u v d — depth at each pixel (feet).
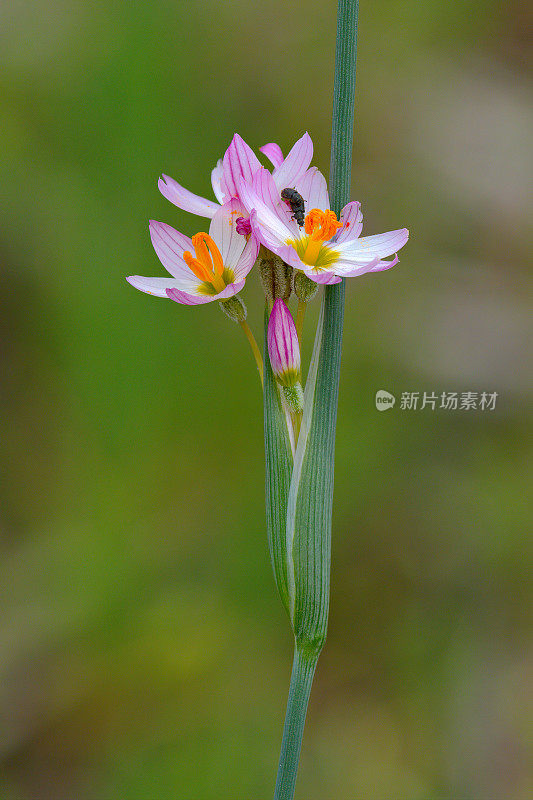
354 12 1.52
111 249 2.12
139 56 2.14
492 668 2.19
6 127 2.16
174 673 2.03
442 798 2.00
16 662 1.98
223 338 2.18
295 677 1.55
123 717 2.01
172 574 2.07
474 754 2.06
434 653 2.21
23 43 2.15
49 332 2.12
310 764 2.04
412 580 2.27
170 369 2.10
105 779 1.94
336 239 1.53
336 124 1.53
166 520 2.09
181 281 1.55
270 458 1.54
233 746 1.98
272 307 1.53
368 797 1.99
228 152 1.53
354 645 2.23
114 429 2.09
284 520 1.54
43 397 2.14
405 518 2.30
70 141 2.15
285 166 1.54
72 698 1.99
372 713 2.15
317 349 1.53
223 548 2.10
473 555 2.28
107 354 2.08
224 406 2.14
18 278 2.17
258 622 2.09
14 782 1.93
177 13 2.20
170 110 2.17
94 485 2.09
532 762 2.03
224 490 2.13
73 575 2.02
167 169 2.17
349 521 2.26
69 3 2.17
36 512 2.12
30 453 2.13
